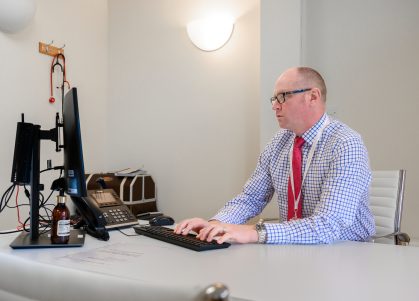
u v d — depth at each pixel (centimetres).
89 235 130
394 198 188
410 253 105
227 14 283
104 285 45
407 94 229
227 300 35
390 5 235
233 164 280
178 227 129
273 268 87
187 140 300
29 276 74
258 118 269
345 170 132
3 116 247
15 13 237
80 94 307
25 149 124
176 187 305
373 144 238
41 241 113
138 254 101
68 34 295
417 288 73
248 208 166
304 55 256
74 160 115
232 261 94
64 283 52
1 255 94
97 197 158
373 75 239
